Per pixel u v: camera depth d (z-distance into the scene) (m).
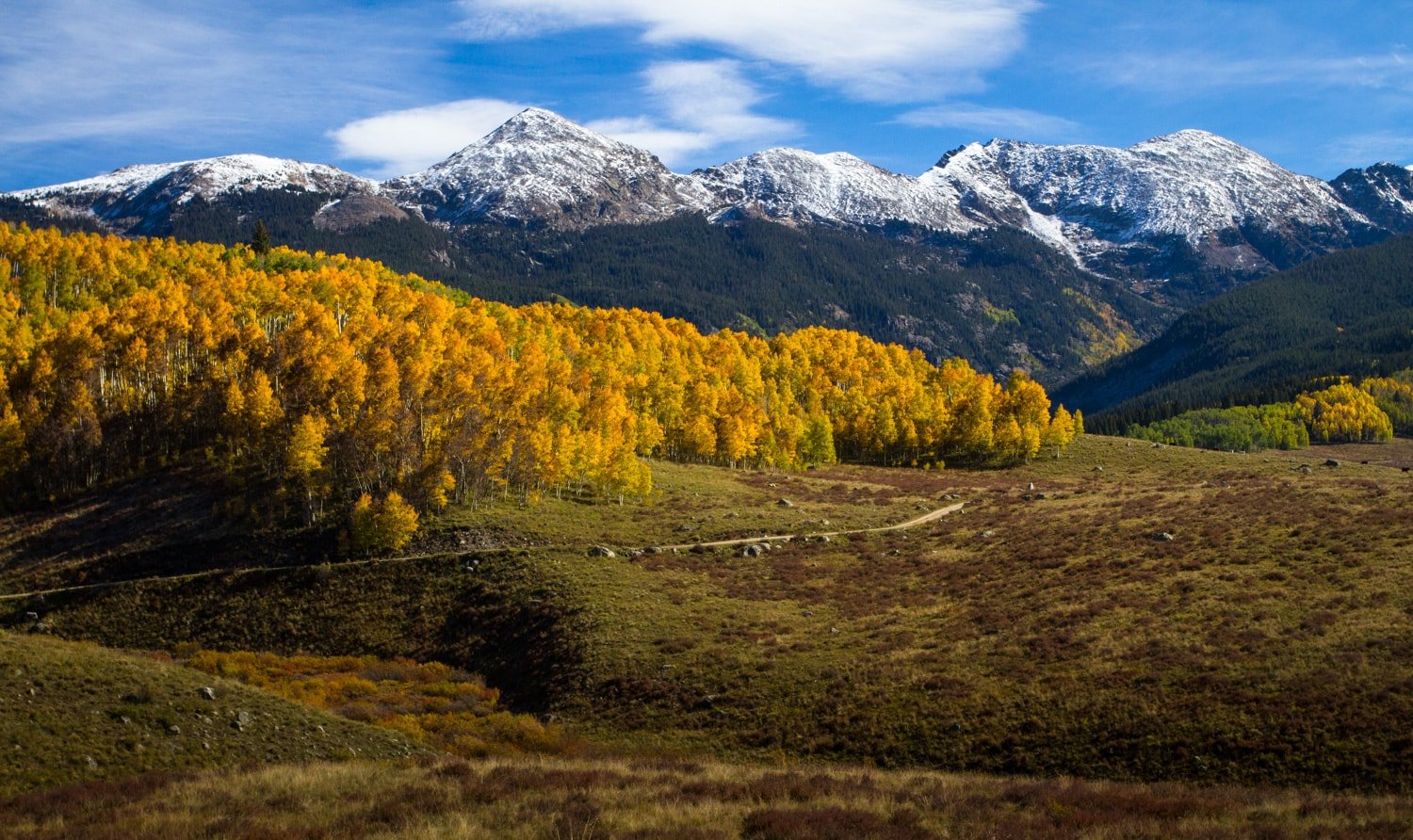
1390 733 37.38
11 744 35.12
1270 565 60.41
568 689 59.19
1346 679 41.69
